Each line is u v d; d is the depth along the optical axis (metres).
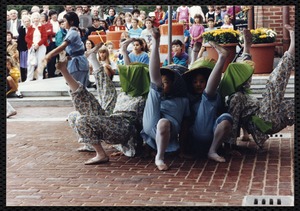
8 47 18.16
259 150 10.12
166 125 8.88
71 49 13.66
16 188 8.11
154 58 8.88
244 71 9.57
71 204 7.37
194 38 18.92
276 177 8.38
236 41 16.69
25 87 17.41
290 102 9.66
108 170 8.99
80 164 9.41
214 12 20.61
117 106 9.63
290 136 11.30
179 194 7.67
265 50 16.94
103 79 10.02
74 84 9.35
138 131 9.61
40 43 19.48
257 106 9.69
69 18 13.56
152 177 8.54
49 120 14.01
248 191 7.74
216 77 9.12
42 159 9.83
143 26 19.94
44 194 7.82
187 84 9.52
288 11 18.83
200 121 9.31
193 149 9.62
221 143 9.40
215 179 8.35
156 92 9.01
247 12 19.44
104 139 9.31
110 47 17.97
